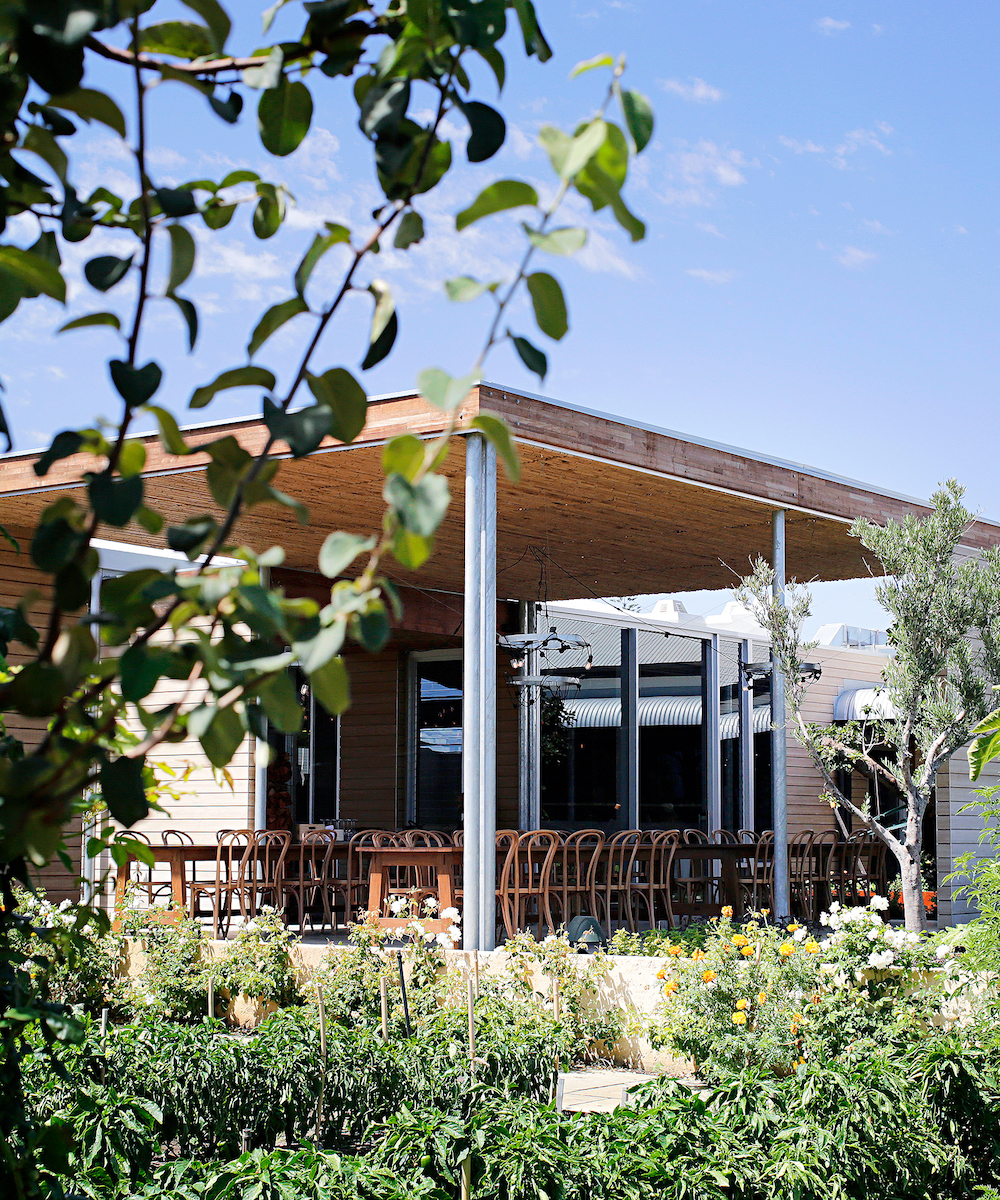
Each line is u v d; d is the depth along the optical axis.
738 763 14.04
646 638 13.86
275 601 0.74
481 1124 3.47
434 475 0.72
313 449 0.84
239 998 7.28
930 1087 4.06
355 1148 4.35
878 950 5.27
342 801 13.73
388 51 0.90
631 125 0.77
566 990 6.29
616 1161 3.21
